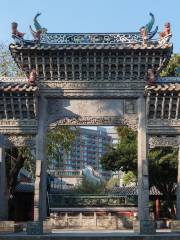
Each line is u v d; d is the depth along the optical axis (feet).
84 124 88.43
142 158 86.02
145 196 83.92
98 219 126.93
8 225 84.12
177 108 86.22
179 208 85.66
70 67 86.89
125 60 86.02
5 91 84.69
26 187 174.09
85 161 411.95
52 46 84.33
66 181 236.43
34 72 85.40
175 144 87.61
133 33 86.84
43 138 87.20
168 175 142.20
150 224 79.71
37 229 79.46
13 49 85.30
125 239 75.56
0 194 86.28
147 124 86.99
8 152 127.24
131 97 87.71
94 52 84.89
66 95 87.45
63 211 129.90
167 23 84.84
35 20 87.15
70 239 75.46
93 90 87.45
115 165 149.59
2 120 87.45
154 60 86.02
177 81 87.86
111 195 135.85
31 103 86.58
